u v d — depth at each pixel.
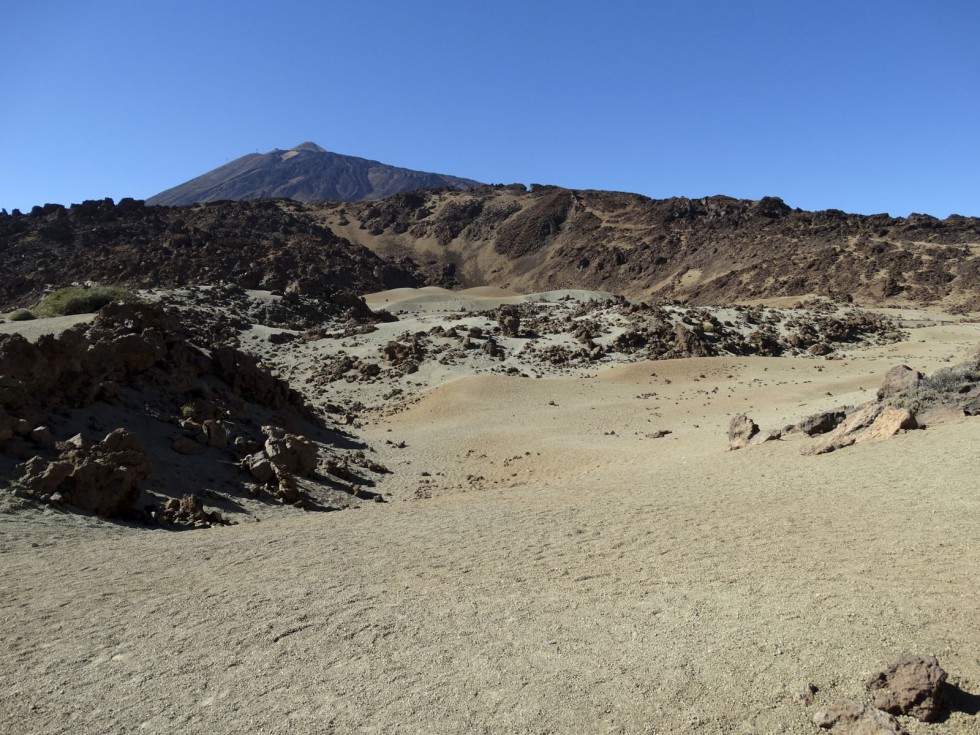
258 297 98.56
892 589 10.41
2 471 19.69
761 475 21.34
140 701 8.45
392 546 15.55
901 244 166.75
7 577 13.62
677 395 53.91
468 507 21.30
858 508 15.65
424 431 46.53
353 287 176.12
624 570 12.56
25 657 9.79
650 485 22.36
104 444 22.06
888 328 82.88
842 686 7.75
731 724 7.24
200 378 37.00
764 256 187.38
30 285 141.00
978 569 10.88
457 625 10.33
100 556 15.32
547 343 72.25
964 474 16.89
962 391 24.56
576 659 8.91
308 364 73.25
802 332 77.12
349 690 8.48
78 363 27.78
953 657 8.18
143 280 142.62
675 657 8.73
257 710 8.11
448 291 159.62
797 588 10.81
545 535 15.70
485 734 7.38
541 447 38.41
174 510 21.12
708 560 12.73
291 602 11.68
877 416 24.19
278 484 26.66
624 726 7.36
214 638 10.22
